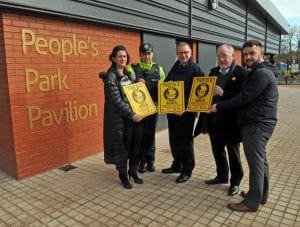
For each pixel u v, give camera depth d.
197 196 3.83
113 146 4.05
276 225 3.16
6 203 3.67
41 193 3.93
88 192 3.96
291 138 6.75
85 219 3.30
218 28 9.70
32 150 4.39
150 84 4.50
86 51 5.03
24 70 4.13
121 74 4.05
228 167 4.17
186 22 7.74
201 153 5.59
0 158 4.62
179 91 4.05
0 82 4.12
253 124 3.23
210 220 3.26
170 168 4.62
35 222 3.25
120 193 3.92
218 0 9.45
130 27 5.79
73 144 5.02
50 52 4.44
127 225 3.18
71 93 4.86
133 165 4.25
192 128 4.20
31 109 4.29
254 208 3.37
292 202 3.64
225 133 3.77
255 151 3.24
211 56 9.62
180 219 3.29
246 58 3.32
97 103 5.37
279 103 13.02
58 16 4.41
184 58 4.08
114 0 5.32
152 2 6.37
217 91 3.64
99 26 5.24
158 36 6.84
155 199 3.76
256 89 3.10
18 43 4.02
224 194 3.88
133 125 4.09
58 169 4.74
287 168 4.81
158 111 4.18
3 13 3.82
